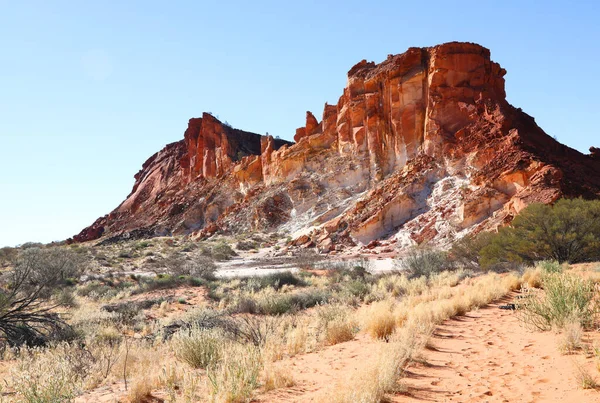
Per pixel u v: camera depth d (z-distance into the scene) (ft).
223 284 91.81
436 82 183.32
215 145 344.69
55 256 109.29
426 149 178.60
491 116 169.17
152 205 355.97
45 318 45.55
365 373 16.81
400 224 162.71
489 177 146.10
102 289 94.84
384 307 33.30
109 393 20.12
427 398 15.83
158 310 64.69
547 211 81.15
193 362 24.82
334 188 208.03
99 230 380.78
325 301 58.08
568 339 20.07
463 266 92.53
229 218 242.99
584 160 180.96
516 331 26.48
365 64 228.02
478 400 15.14
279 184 235.20
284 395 17.57
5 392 20.12
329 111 238.07
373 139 198.90
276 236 200.75
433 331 28.04
